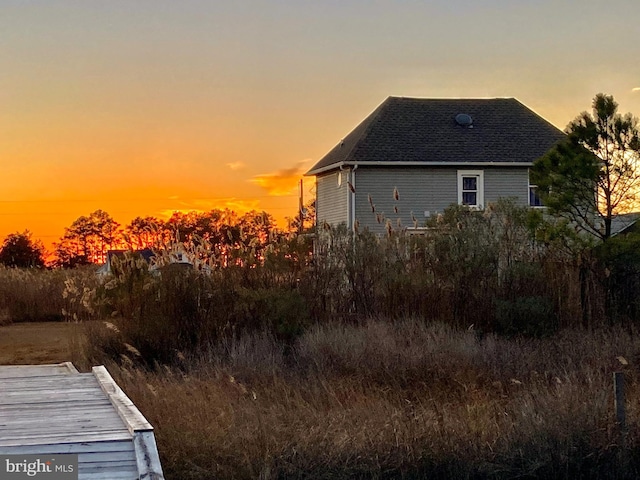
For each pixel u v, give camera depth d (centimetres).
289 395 1246
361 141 3078
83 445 558
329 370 1370
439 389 1304
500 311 1753
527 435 1046
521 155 3070
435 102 3344
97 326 1675
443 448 1029
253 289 1722
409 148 3056
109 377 819
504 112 3325
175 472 960
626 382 1270
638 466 1040
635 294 1842
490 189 3058
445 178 3045
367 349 1430
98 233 8462
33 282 2972
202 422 1048
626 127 1811
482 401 1210
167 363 1582
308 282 1798
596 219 1908
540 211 1892
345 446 1014
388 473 1005
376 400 1209
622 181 1831
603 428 1059
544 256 1917
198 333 1627
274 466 980
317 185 3438
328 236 1878
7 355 1909
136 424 586
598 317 1805
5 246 7325
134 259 1722
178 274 1692
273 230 1844
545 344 1598
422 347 1441
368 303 1803
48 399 723
